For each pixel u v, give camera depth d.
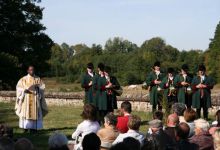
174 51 81.88
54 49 117.75
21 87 16.48
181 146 8.31
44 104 16.78
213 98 22.41
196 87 17.95
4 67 38.66
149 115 22.47
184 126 8.38
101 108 17.16
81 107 27.14
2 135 8.37
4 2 41.22
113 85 17.36
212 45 78.88
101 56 84.50
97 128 10.13
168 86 17.88
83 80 17.48
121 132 10.12
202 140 8.77
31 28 41.91
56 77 81.19
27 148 6.41
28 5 42.16
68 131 16.12
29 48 42.41
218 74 74.19
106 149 9.32
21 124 16.36
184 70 17.98
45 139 14.27
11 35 41.34
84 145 6.72
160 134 8.81
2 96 31.12
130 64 70.38
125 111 11.04
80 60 89.44
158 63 18.47
